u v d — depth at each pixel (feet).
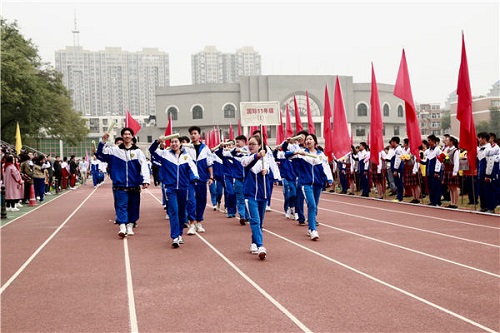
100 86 495.82
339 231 35.01
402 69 50.75
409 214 43.62
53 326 16.30
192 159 33.22
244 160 27.07
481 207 43.50
